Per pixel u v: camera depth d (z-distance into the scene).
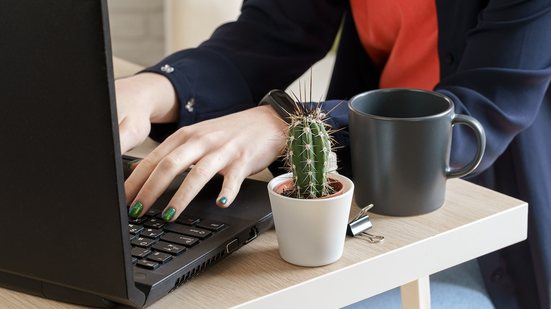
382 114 0.96
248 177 1.01
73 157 0.64
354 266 0.79
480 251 0.89
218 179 0.94
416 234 0.85
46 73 0.63
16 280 0.75
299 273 0.78
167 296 0.74
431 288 1.17
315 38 1.41
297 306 0.76
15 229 0.69
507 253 1.26
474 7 1.24
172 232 0.80
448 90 1.02
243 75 1.26
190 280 0.77
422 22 1.34
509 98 1.04
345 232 0.80
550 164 1.30
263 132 0.94
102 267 0.67
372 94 0.95
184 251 0.77
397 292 1.13
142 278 0.71
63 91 0.63
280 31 1.37
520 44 1.06
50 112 0.64
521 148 1.27
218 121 0.95
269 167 0.99
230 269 0.79
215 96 1.19
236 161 0.89
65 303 0.74
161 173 0.84
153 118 1.11
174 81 1.13
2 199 0.69
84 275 0.68
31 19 0.62
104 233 0.65
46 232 0.68
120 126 1.01
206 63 1.22
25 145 0.65
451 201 0.93
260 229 0.85
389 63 1.44
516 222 0.92
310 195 0.77
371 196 0.90
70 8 0.60
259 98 1.28
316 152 0.76
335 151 0.98
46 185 0.66
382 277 0.82
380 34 1.45
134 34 3.30
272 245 0.84
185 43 2.10
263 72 1.28
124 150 1.00
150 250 0.76
